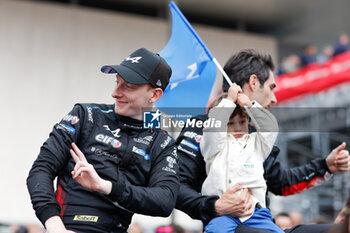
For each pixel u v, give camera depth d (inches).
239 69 162.1
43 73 716.7
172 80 165.5
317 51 879.1
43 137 692.7
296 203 480.4
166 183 126.7
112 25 765.9
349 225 84.3
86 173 110.7
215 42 821.9
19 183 663.1
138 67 130.5
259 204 139.3
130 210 119.1
